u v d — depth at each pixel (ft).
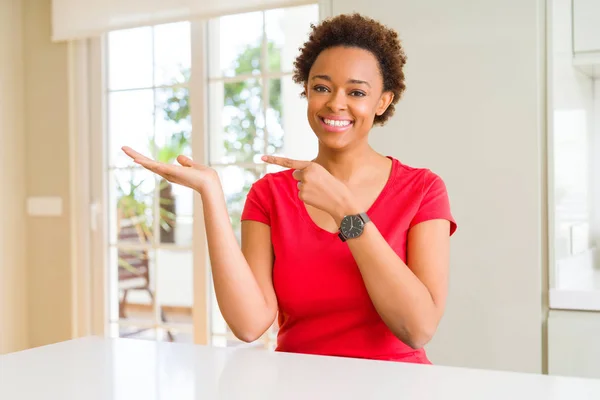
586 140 7.65
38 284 12.51
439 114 6.98
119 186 12.44
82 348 3.30
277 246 4.17
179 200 12.06
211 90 11.44
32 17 12.51
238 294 3.78
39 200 12.48
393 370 2.79
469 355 6.79
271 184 4.36
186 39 11.75
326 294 3.93
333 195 3.65
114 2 11.43
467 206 6.83
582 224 7.45
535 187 6.51
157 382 2.62
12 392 2.50
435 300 3.84
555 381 2.59
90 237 12.28
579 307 6.27
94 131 12.25
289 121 12.78
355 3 7.42
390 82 4.28
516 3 6.61
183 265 13.55
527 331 6.52
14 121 12.43
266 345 11.01
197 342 11.27
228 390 2.49
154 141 12.12
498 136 6.70
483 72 6.77
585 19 6.80
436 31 7.00
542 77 6.53
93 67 12.23
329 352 3.90
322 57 4.10
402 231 4.01
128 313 13.11
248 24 12.09
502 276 6.64
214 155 11.56
